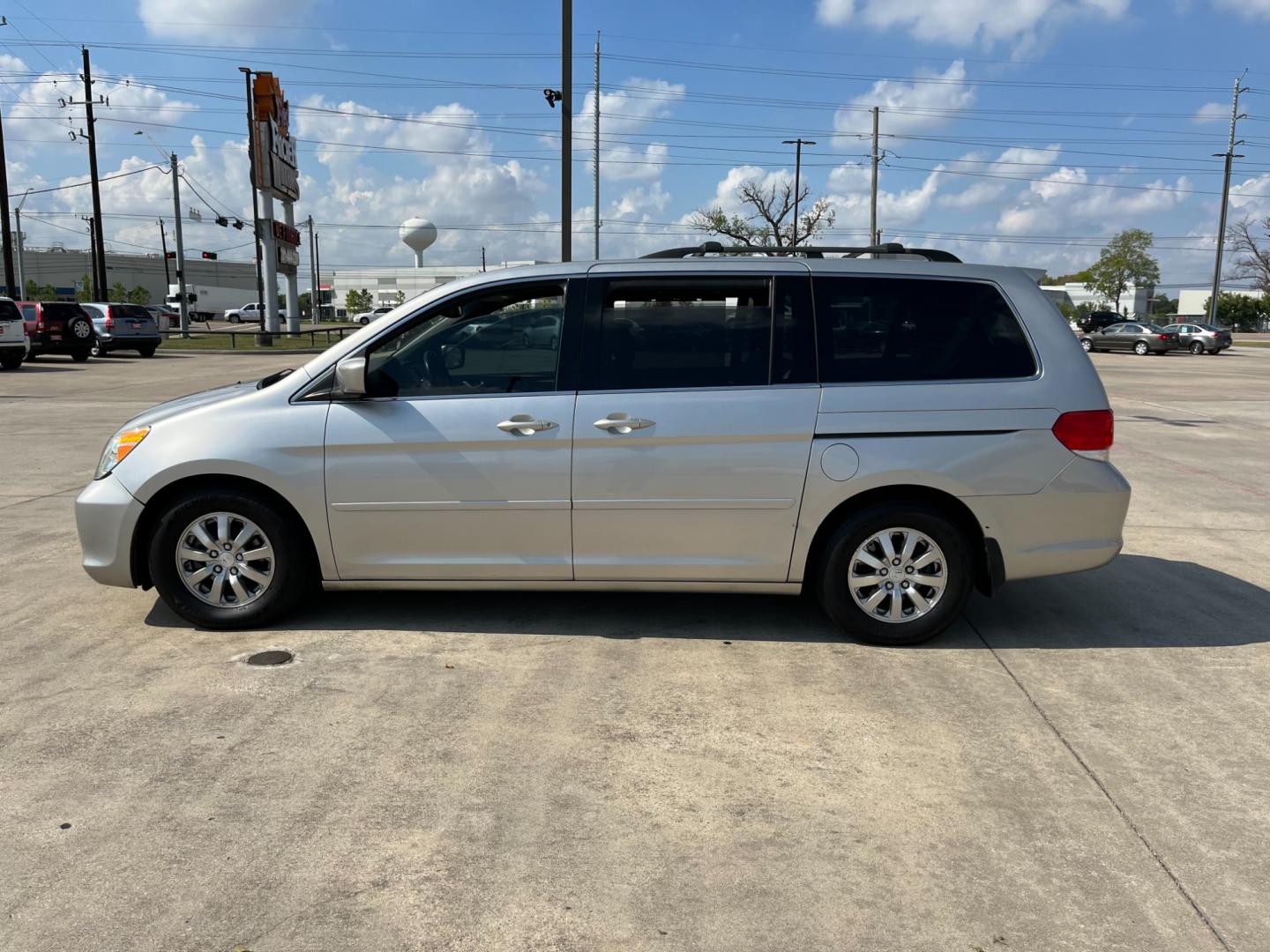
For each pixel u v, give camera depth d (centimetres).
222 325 6912
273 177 3947
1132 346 3844
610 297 464
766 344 459
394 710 393
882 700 409
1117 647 478
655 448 453
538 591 477
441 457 458
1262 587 586
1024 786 337
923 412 452
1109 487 462
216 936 254
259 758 351
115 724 378
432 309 468
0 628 489
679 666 445
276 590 477
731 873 285
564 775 342
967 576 464
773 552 462
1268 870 288
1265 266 7250
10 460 1012
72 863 285
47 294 7612
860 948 253
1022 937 257
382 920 261
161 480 465
